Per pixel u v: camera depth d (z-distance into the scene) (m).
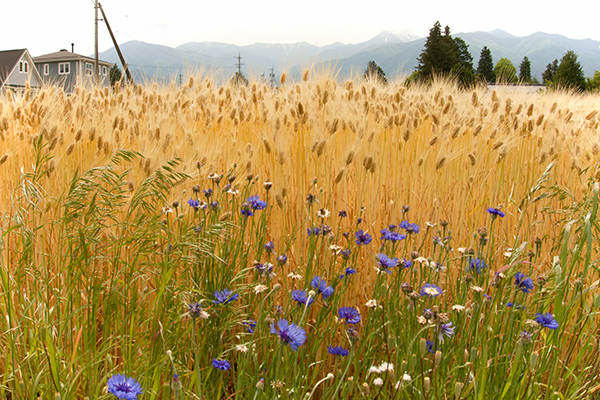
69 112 3.15
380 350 1.85
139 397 1.42
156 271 1.81
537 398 1.73
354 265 2.26
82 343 1.78
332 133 2.93
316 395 2.08
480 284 1.99
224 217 2.07
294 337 1.36
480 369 1.53
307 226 2.56
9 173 2.95
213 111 3.87
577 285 1.77
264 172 3.07
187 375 1.54
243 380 1.75
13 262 2.22
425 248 2.77
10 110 3.52
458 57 56.69
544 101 4.77
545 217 3.20
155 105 3.81
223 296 1.71
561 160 3.86
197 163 2.48
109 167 1.82
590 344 1.83
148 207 1.86
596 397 1.89
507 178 3.52
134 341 1.77
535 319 1.73
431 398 1.64
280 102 3.63
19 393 1.49
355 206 2.88
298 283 2.35
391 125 3.33
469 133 3.94
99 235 1.92
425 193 3.09
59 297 1.65
